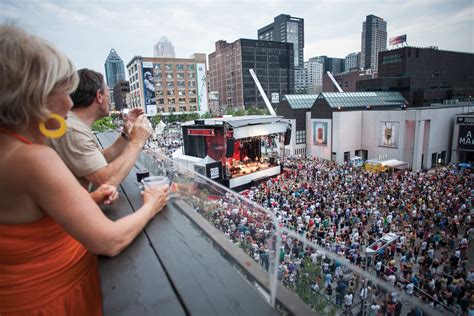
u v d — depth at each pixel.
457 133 36.41
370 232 15.26
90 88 2.14
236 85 122.88
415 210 16.88
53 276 1.04
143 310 1.23
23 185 0.85
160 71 81.44
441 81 81.75
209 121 24.39
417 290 10.12
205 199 2.33
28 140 0.91
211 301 1.27
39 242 0.97
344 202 19.84
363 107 43.16
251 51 117.69
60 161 0.92
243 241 1.73
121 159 2.00
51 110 0.95
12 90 0.80
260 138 28.61
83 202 0.93
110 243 1.05
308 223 15.30
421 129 34.19
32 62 0.82
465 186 22.33
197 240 1.83
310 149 43.62
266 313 1.19
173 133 61.03
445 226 15.70
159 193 2.03
